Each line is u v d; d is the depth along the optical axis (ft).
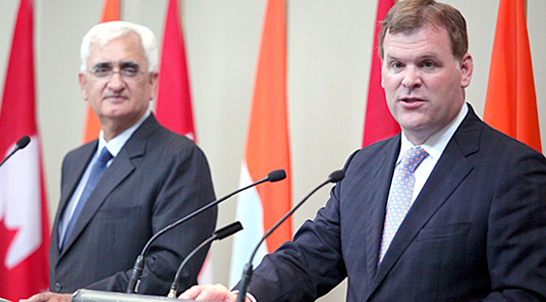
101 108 8.96
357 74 12.69
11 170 12.26
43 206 12.54
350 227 6.35
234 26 13.91
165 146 8.82
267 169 11.13
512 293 5.16
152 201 8.43
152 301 4.58
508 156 5.63
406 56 5.86
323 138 12.92
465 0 11.62
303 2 13.30
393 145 6.57
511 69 9.39
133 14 14.57
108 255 8.25
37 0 15.17
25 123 12.36
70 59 14.99
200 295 5.36
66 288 8.31
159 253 8.10
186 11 14.35
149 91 9.34
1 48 15.05
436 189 5.81
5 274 12.24
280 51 11.27
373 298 5.78
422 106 5.87
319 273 6.47
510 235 5.33
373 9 12.61
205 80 14.07
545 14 10.70
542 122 10.56
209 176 8.91
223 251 13.56
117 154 8.83
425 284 5.53
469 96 11.47
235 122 13.75
